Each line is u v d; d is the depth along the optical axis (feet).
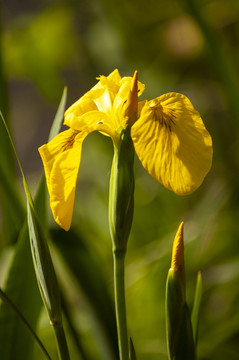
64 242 3.22
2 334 3.05
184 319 2.85
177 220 5.18
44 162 2.83
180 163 2.83
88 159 5.91
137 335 3.99
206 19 3.80
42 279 2.84
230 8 5.79
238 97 3.92
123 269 2.85
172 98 2.85
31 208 2.83
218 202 4.74
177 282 2.84
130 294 4.25
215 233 4.76
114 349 3.17
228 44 5.91
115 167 2.84
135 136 2.82
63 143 2.85
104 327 3.17
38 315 3.08
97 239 5.16
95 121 2.86
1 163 3.24
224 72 3.90
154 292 4.21
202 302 4.19
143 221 5.23
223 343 3.93
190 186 2.83
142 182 5.57
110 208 2.84
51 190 2.81
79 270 3.19
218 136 5.79
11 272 3.04
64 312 3.20
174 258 2.85
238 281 4.35
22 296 3.06
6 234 3.30
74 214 5.43
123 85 2.88
